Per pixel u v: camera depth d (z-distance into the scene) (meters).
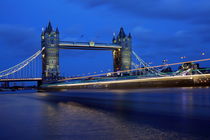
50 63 158.38
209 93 46.25
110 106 26.62
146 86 104.06
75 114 19.88
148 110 21.56
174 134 11.60
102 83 123.81
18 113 21.62
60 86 144.62
